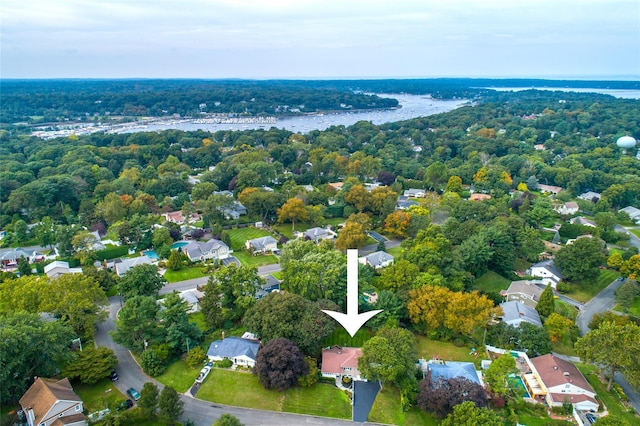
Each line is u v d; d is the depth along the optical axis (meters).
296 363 69.88
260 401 68.56
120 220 143.88
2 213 149.62
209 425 64.00
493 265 116.44
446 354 80.12
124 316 77.19
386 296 87.75
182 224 146.62
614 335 69.56
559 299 104.56
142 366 74.44
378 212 154.75
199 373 74.00
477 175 194.62
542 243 123.81
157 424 63.50
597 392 72.19
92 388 70.25
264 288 99.81
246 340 79.81
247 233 143.50
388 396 69.56
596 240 118.31
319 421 65.38
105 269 106.75
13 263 119.69
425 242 109.69
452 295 84.25
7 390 63.97
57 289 82.62
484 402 63.91
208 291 87.12
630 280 104.31
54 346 67.62
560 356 82.38
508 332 81.69
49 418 60.62
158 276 96.81
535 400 69.50
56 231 125.94
